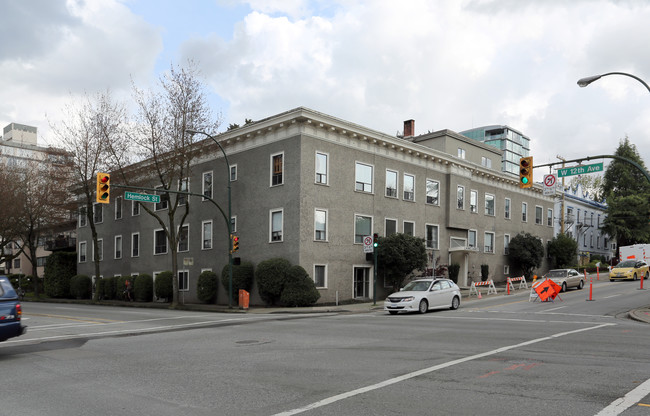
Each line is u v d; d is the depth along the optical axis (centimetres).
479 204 4247
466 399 681
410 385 768
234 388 771
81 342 1388
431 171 3756
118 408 670
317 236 2917
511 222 4650
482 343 1206
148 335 1548
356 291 3145
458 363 943
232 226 3294
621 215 6175
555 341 1221
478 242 4175
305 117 2838
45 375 905
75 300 4344
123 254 4397
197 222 3600
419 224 3603
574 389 728
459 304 2470
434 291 2266
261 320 2022
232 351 1156
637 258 4550
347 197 3108
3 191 4522
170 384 810
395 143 3378
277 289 2795
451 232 3903
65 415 641
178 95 3170
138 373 909
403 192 3500
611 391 715
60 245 5734
